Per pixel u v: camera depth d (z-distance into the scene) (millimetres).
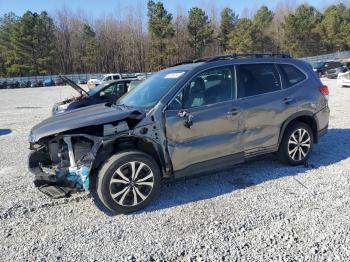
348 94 16531
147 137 4039
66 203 4395
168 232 3539
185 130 4219
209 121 4355
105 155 3986
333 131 7770
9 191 4895
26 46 62469
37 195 4699
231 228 3541
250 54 5051
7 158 6871
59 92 33719
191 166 4336
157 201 4320
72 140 4035
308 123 5484
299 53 68562
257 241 3277
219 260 3012
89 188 3934
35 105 19562
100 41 77625
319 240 3232
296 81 5262
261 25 73312
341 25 70562
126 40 79812
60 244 3412
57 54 73125
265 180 4820
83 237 3527
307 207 3920
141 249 3250
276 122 4961
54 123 4195
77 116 4363
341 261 2910
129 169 3969
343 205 3932
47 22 66812
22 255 3248
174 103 4219
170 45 61094
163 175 4223
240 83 4711
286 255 3029
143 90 4855
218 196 4367
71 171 3982
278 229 3473
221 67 4645
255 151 4832
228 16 72938
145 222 3783
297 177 4871
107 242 3408
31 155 4555
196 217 3832
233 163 4664
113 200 3898
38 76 60281
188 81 4348
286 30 67938
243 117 4621
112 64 79250
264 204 4051
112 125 3924
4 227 3826
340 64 34281
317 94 5414
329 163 5441
